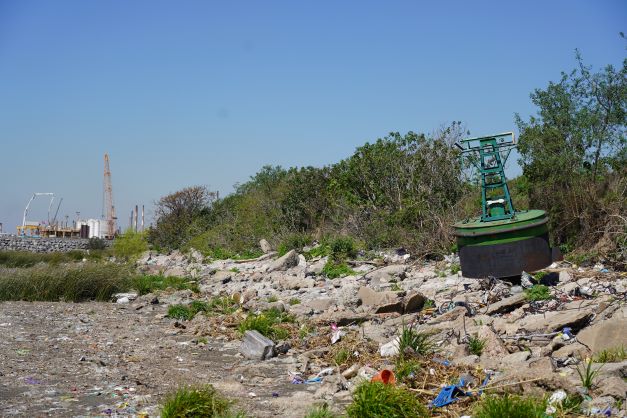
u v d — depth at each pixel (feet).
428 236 54.13
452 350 24.59
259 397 21.29
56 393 20.99
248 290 47.42
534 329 26.37
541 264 33.09
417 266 49.01
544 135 50.29
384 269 47.06
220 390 22.06
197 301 42.91
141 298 49.49
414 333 25.55
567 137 50.21
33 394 20.79
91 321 38.06
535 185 50.14
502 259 33.32
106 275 51.44
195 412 18.07
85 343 30.71
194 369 25.79
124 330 35.12
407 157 65.46
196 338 32.63
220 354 29.14
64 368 24.93
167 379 23.66
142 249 95.91
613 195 43.45
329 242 61.41
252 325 32.58
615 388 17.78
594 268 38.01
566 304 29.27
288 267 57.41
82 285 49.52
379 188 66.44
